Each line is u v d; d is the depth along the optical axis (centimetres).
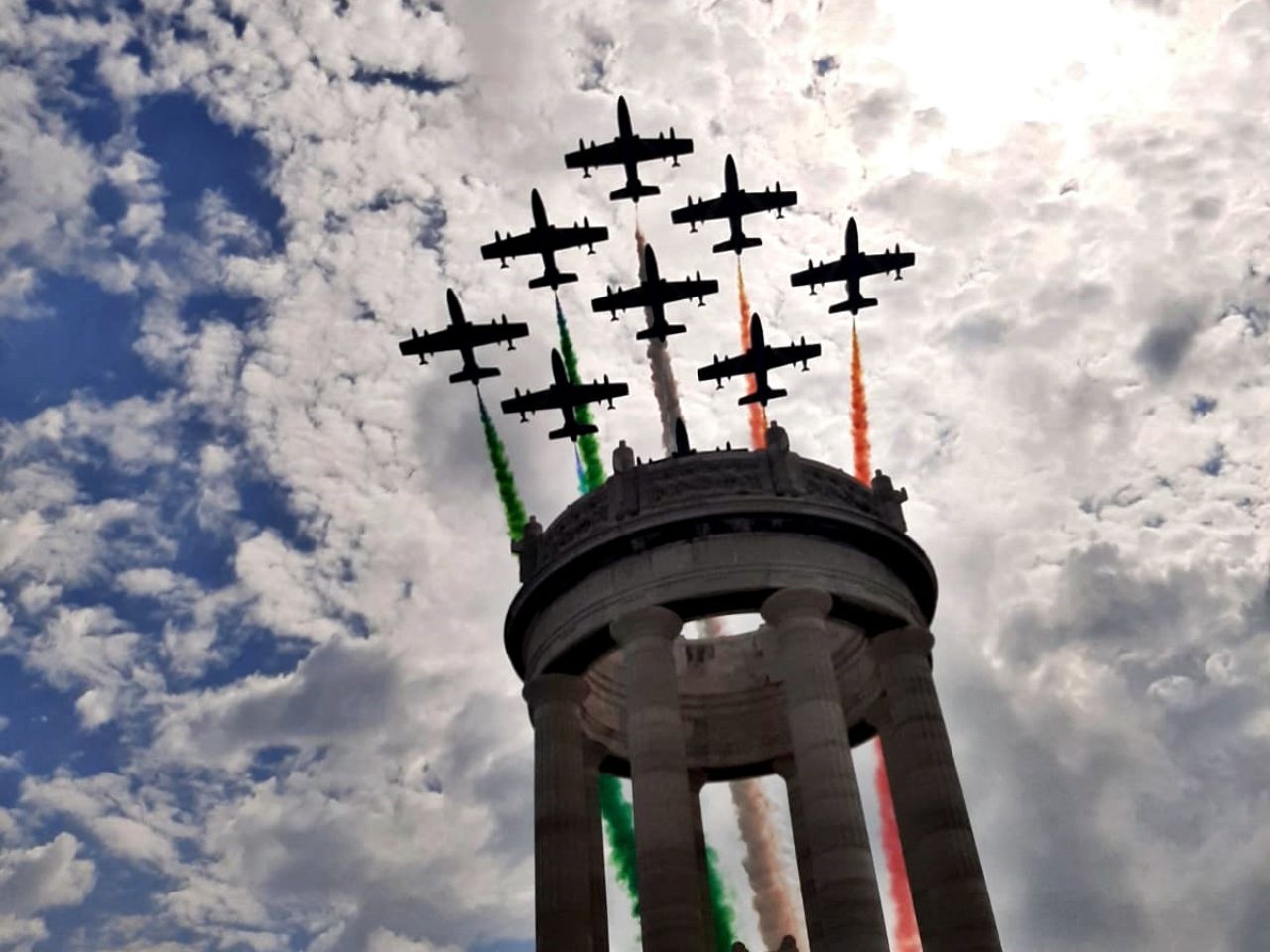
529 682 3906
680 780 3394
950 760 3647
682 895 3219
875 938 3067
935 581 4081
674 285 7306
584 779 4003
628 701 3534
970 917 3347
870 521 3794
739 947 3878
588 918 3584
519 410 7212
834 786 3272
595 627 3694
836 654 4344
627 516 3762
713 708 4512
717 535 3675
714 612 3697
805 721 3388
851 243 7162
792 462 3847
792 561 3647
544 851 3634
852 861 3166
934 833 3509
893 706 3791
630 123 7388
